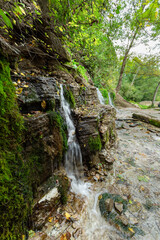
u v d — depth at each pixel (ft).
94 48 21.07
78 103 12.16
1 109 3.98
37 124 5.69
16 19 6.37
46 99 6.98
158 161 12.68
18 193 4.25
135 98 82.64
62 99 9.36
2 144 3.94
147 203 7.72
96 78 28.30
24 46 8.03
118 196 8.16
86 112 11.59
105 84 33.91
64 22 8.51
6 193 3.75
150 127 23.95
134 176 10.27
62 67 12.25
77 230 5.77
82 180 9.40
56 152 7.23
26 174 4.90
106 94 30.50
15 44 7.59
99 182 9.31
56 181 6.97
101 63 26.40
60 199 6.80
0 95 3.96
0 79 4.18
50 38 9.36
